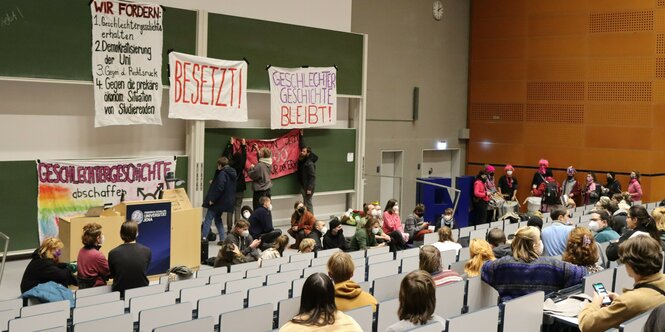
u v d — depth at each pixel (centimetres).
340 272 524
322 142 1705
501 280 572
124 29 1285
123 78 1289
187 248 1148
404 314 418
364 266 851
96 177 1268
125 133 1346
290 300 579
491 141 2319
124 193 1236
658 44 2008
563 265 568
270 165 1478
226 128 1490
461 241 1121
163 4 1366
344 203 1812
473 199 1966
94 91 1249
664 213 854
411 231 1344
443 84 2275
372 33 1995
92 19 1240
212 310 628
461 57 2347
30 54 1167
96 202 1268
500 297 577
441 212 1912
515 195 2181
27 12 1161
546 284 565
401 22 2092
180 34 1377
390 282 675
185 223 1144
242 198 1503
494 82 2309
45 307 650
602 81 2103
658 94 2014
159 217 1080
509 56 2273
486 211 1962
